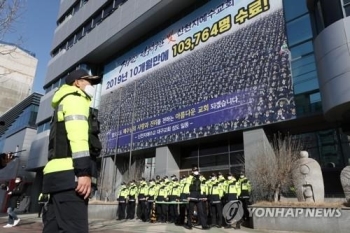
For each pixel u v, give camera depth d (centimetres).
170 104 2006
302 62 1369
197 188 1071
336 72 1083
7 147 4109
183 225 1173
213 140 1803
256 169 1233
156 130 2059
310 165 1070
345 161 1240
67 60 3319
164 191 1349
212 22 1900
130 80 2505
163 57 2217
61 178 205
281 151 1202
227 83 1662
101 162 2488
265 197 1170
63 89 230
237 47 1680
